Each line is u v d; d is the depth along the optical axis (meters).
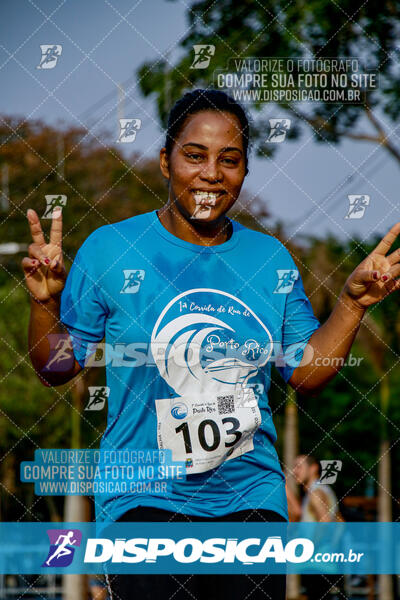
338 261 7.14
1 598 6.48
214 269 2.47
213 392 2.39
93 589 4.96
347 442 8.46
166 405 2.38
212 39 6.61
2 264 9.32
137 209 8.32
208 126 2.45
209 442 2.36
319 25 6.59
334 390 8.52
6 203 8.88
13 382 9.06
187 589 2.30
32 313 2.39
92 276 2.44
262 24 6.61
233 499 2.39
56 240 2.35
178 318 2.40
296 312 2.55
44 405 9.11
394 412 8.16
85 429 8.10
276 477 2.46
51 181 8.42
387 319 7.45
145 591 2.30
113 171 8.33
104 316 2.47
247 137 2.54
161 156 2.61
